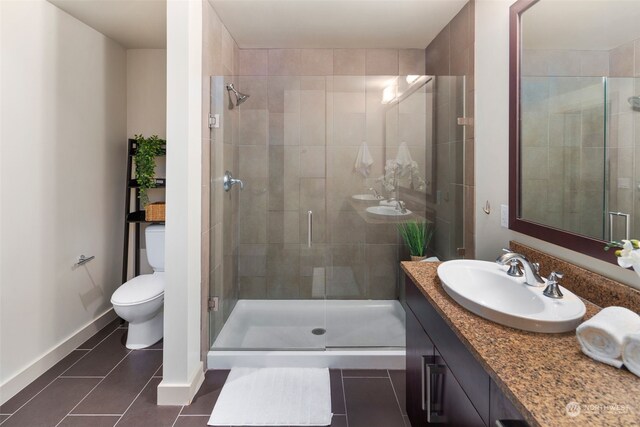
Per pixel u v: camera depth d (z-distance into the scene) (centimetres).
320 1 226
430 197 277
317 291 289
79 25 252
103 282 287
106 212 290
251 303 286
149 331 258
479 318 114
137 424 177
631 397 73
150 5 230
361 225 287
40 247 221
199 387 209
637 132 106
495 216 193
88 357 241
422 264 181
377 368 231
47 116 225
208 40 222
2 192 194
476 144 214
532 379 80
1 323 193
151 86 313
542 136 151
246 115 278
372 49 308
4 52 193
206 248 225
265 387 208
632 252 93
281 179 283
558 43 140
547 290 118
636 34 106
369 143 280
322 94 278
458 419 112
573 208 134
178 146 190
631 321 88
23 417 181
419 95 274
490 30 196
